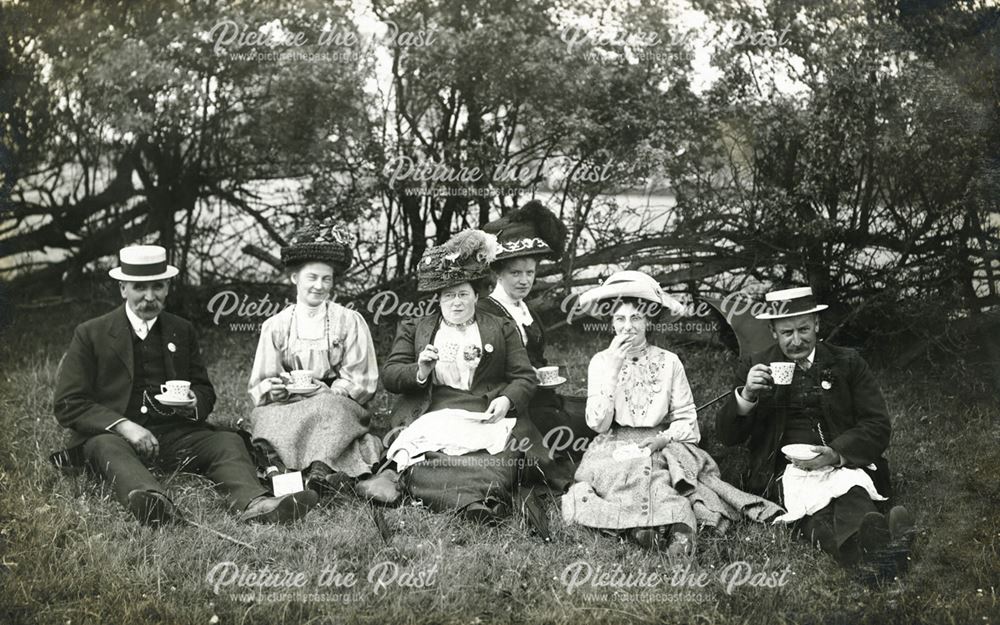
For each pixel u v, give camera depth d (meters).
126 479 4.29
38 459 4.79
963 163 6.44
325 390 4.94
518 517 4.34
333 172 7.02
